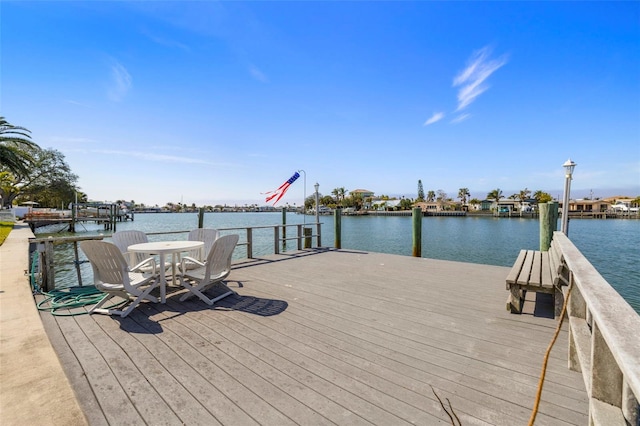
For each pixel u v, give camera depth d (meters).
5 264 6.09
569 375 2.13
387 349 2.52
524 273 3.52
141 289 3.54
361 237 28.73
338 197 109.19
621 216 68.06
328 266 5.91
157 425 1.65
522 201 84.69
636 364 0.66
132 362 2.29
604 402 1.09
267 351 2.47
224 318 3.17
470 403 1.84
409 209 92.56
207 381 2.05
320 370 2.20
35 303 3.52
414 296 3.96
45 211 37.78
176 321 3.08
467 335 2.79
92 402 1.83
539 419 1.70
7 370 2.13
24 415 1.68
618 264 15.64
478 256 18.17
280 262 6.34
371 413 1.75
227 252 3.81
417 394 1.93
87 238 4.33
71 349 2.48
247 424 1.67
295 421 1.69
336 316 3.26
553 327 2.96
